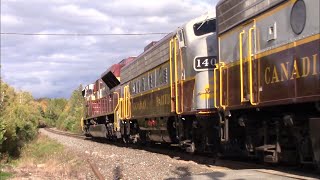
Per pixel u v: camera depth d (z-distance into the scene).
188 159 16.55
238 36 11.78
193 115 15.70
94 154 21.64
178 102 16.75
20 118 24.98
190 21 15.84
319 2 8.30
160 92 19.19
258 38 10.66
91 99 40.56
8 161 18.33
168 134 18.47
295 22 9.09
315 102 8.62
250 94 10.84
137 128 24.73
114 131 29.42
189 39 15.65
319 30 8.27
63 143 31.98
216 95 13.23
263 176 9.60
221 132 12.81
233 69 12.02
